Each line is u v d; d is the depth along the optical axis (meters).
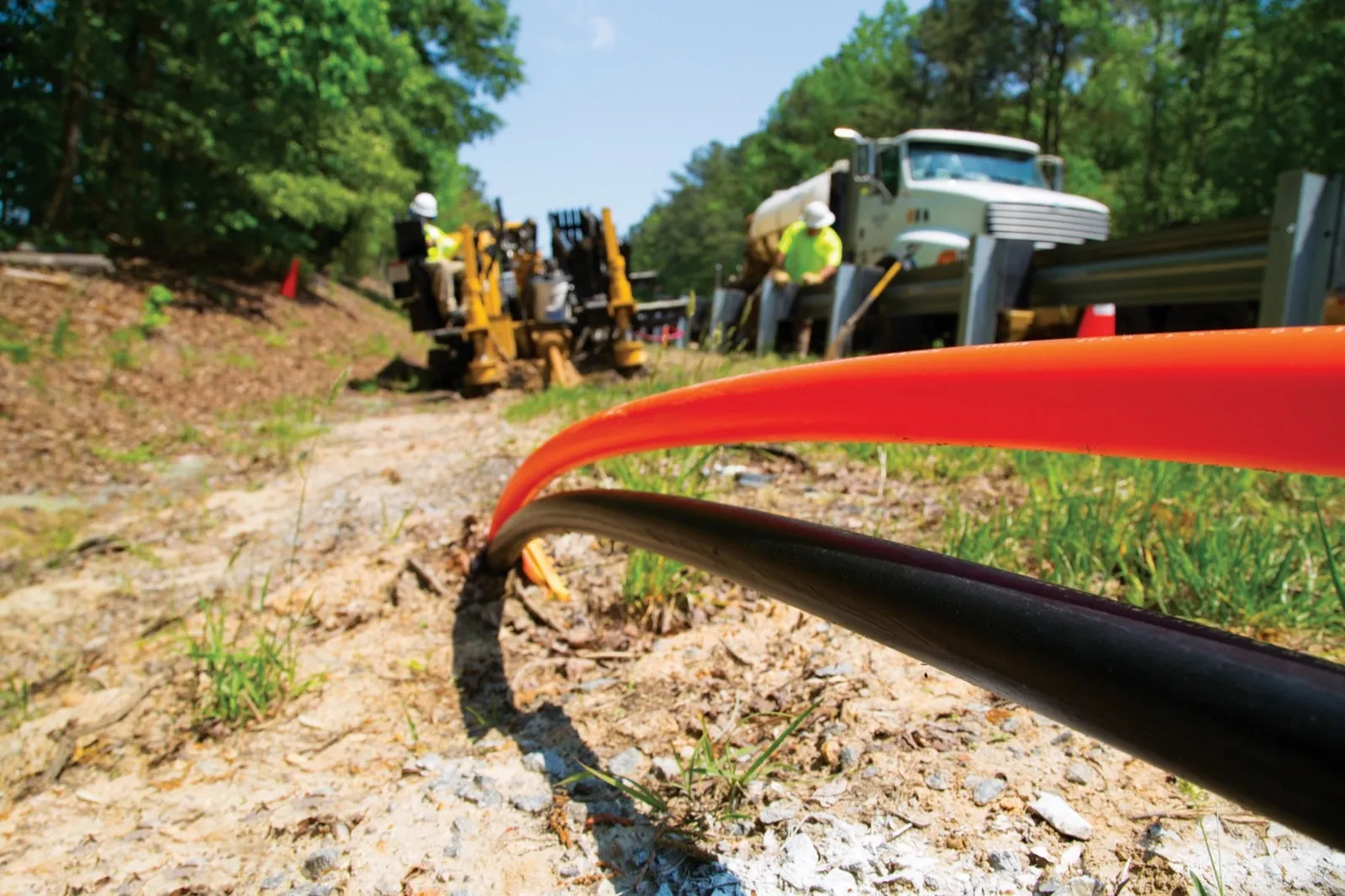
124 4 12.70
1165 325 7.03
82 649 3.32
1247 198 27.36
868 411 1.12
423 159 26.62
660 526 1.60
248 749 2.43
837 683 2.22
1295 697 0.67
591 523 1.97
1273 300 5.34
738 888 1.59
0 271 10.34
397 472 5.23
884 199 12.55
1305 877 1.40
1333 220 5.21
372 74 15.59
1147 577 2.62
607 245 10.17
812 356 10.14
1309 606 2.28
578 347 10.28
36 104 13.28
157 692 2.83
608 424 1.82
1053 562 2.73
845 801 1.76
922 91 45.78
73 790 2.33
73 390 8.01
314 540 4.13
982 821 1.64
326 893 1.73
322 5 12.36
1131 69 34.50
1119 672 0.78
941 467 4.01
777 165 51.81
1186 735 0.73
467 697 2.58
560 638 2.83
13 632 3.51
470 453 5.44
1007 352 0.94
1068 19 35.62
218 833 2.02
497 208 10.49
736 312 13.31
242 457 6.59
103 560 4.31
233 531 4.61
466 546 3.46
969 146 12.36
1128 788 1.67
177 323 11.28
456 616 3.08
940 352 1.02
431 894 1.69
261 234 16.09
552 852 1.78
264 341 12.33
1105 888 1.44
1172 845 1.50
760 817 1.76
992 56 40.31
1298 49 23.95
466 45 26.16
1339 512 3.03
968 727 1.94
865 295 9.73
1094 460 3.75
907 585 1.03
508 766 2.14
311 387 10.55
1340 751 0.63
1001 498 3.19
